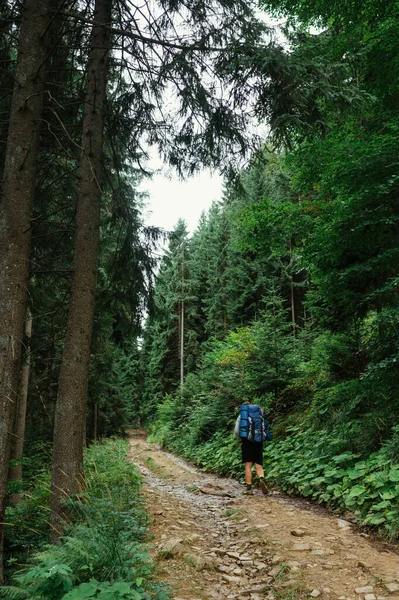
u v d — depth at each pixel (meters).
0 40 6.38
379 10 8.12
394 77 7.71
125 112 7.20
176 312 32.28
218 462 10.97
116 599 2.74
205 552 4.30
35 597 3.04
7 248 5.19
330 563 3.75
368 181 6.41
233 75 5.80
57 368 10.98
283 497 6.87
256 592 3.36
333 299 8.05
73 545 3.37
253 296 22.70
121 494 5.78
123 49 6.12
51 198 7.43
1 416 4.84
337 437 7.08
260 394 10.64
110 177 7.88
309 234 8.42
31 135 5.50
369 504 5.17
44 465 11.69
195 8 6.10
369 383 6.50
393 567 3.60
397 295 7.21
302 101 5.71
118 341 8.31
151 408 35.44
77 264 6.14
